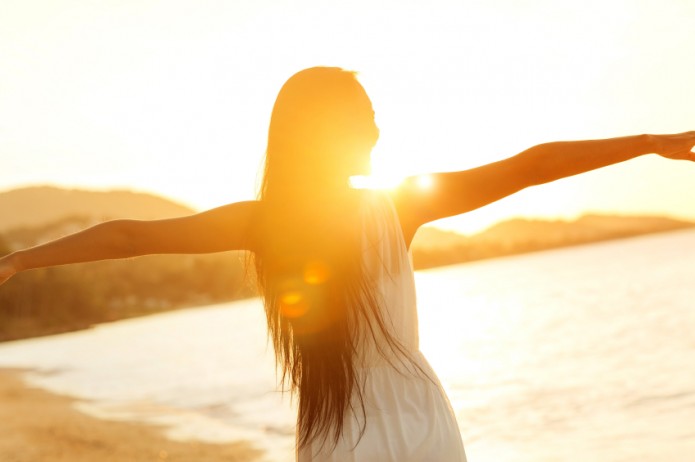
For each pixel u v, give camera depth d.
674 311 37.75
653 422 14.16
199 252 1.90
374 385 1.86
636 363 23.00
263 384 26.61
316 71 1.89
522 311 51.44
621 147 1.77
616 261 119.00
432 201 1.87
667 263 89.25
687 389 17.25
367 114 1.90
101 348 64.25
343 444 1.83
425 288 111.50
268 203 1.89
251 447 14.67
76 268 140.50
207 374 32.75
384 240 1.86
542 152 1.80
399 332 1.87
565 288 70.81
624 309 42.69
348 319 1.84
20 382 35.66
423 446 1.83
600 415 15.51
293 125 1.87
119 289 163.75
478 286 101.06
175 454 14.24
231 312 127.94
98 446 15.34
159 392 27.08
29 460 13.85
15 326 122.81
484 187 1.83
